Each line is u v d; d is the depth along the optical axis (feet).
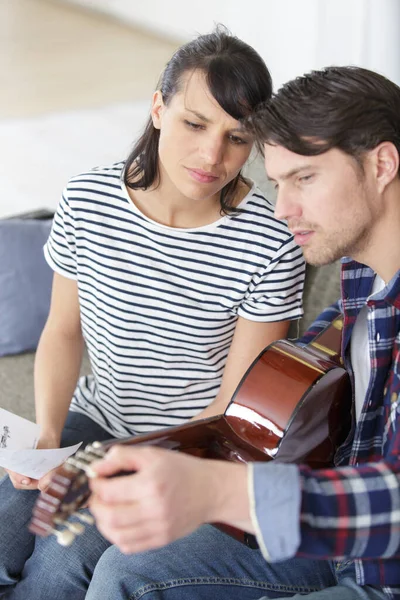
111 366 5.39
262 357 4.70
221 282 5.11
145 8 18.37
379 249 4.05
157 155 4.90
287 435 4.41
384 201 3.96
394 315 4.10
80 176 5.18
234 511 3.26
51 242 5.38
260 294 5.13
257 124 3.99
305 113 3.82
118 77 16.20
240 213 5.02
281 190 3.99
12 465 4.66
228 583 4.36
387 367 4.13
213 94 4.42
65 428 5.57
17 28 18.39
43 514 3.48
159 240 5.08
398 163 3.87
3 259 7.20
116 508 3.14
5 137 13.51
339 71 3.95
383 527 3.34
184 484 3.18
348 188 3.87
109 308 5.25
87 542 4.80
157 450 3.24
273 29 14.39
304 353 4.74
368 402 4.18
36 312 7.23
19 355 7.22
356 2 12.39
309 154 3.83
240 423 4.53
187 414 5.38
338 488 3.33
